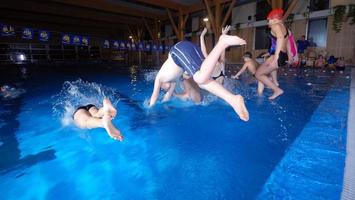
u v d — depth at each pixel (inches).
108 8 626.5
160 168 69.7
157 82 137.3
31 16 725.9
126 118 123.1
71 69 503.8
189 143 88.2
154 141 91.0
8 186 62.4
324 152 73.9
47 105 155.2
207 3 532.1
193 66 99.7
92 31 987.3
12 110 142.6
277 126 102.1
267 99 157.4
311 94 166.6
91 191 59.2
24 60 797.9
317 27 474.3
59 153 81.9
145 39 930.7
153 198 55.7
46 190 60.1
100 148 85.6
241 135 94.3
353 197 52.1
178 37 657.6
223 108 137.7
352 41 420.2
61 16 743.1
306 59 422.3
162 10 692.7
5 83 278.4
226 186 59.7
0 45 745.0
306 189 56.1
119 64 721.0
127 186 61.1
